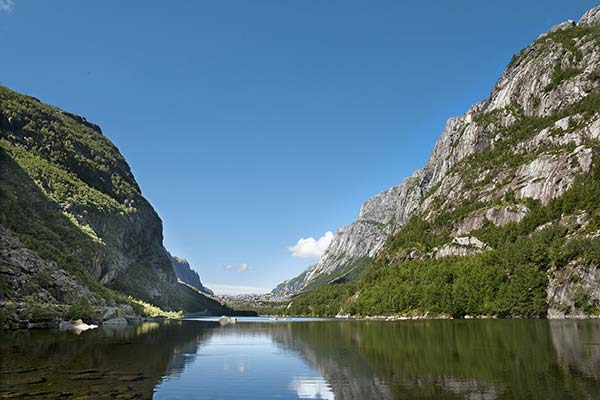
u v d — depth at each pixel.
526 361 47.47
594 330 86.94
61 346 62.66
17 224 156.50
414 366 47.06
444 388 35.31
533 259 173.12
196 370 45.41
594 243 154.88
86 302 117.56
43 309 103.75
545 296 158.50
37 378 37.69
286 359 55.03
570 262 158.12
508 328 100.12
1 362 46.50
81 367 44.19
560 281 155.62
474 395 32.59
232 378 41.00
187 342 78.38
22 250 127.31
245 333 109.56
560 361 46.62
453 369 44.09
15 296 108.25
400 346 68.19
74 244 194.25
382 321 174.62
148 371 43.50
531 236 190.75
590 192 192.38
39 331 90.69
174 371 44.38
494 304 172.38
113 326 119.88
